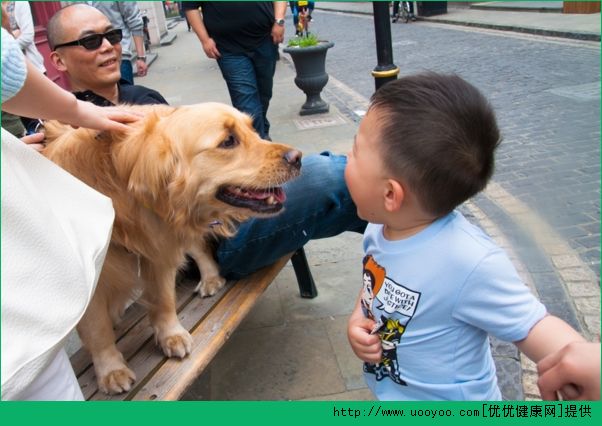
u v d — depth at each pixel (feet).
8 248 3.52
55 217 4.01
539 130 16.80
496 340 8.07
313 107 22.47
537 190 12.93
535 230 11.18
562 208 11.93
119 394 5.90
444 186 4.32
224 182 6.31
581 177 13.26
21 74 4.00
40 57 17.08
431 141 4.18
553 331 4.16
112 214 4.77
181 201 6.11
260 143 6.59
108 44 8.79
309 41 21.81
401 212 4.64
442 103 4.24
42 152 6.07
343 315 9.29
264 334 8.98
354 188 4.80
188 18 15.85
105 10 17.97
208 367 8.30
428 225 4.71
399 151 4.31
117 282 6.17
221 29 15.48
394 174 4.43
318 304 9.69
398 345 4.99
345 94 25.89
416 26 48.75
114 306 6.52
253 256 7.48
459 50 32.65
